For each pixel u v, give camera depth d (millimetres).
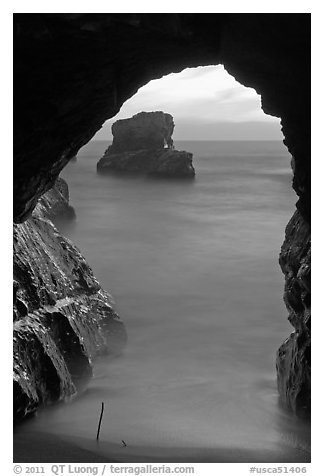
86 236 36406
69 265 17406
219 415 13953
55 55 10945
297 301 13805
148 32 10648
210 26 10898
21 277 14406
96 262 30844
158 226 42000
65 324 15297
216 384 16047
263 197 58969
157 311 22781
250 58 11922
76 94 11773
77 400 14750
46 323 14586
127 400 14820
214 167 104125
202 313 22781
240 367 17469
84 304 17078
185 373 16797
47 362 13727
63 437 12047
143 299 24438
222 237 38656
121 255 32469
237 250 34719
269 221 45094
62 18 10094
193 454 11461
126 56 11617
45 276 15500
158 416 13766
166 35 10828
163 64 12719
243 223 44094
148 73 13000
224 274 29062
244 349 18984
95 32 10391
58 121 12094
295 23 10383
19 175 11984
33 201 13281
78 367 15367
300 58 11047
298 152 12391
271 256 33156
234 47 11719
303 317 13305
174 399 14914
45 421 13250
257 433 12852
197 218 46188
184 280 27828
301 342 13328
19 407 12281
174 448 11734
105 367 16922
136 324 21141
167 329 20703
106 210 49312
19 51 10742
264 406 14531
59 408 13922
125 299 24406
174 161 71938
